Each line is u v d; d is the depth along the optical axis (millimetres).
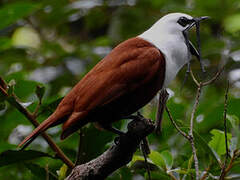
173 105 9359
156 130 7648
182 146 9406
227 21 16359
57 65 15281
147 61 8023
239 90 14383
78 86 7848
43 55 15672
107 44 16031
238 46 14328
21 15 11438
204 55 14922
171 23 8602
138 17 16906
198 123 9930
